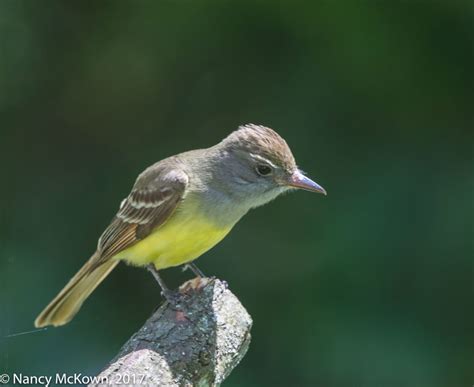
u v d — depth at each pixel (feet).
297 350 40.29
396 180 43.09
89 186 47.39
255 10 46.37
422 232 41.47
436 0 44.45
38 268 43.50
